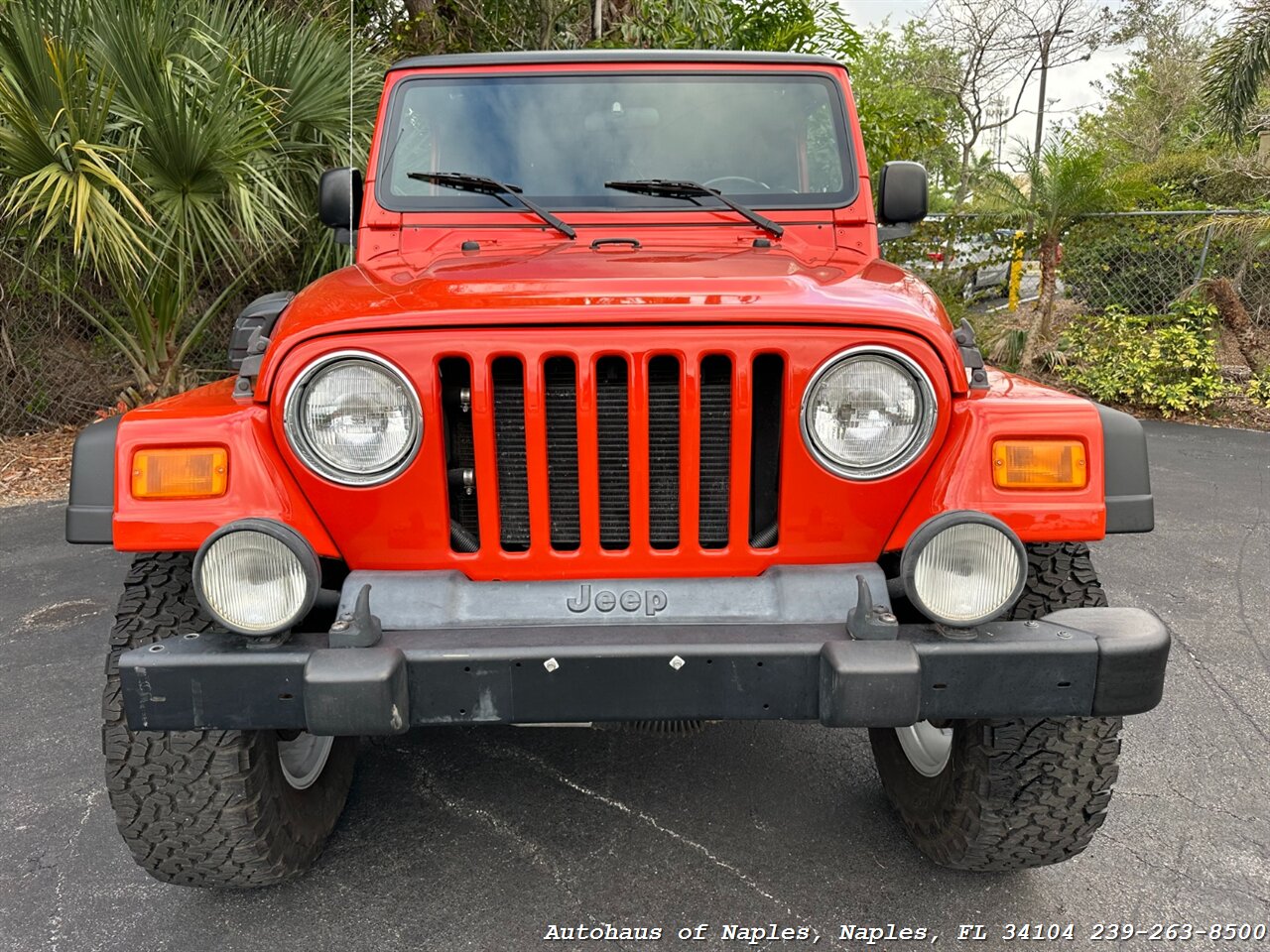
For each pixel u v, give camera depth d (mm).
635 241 2709
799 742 3086
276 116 6195
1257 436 7770
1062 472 1896
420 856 2514
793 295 1970
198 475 1894
